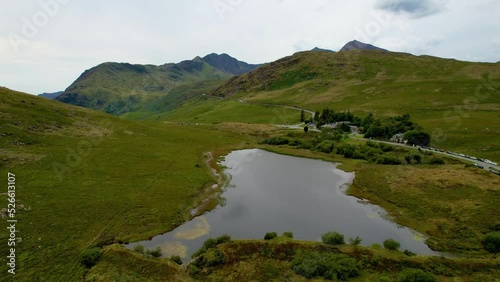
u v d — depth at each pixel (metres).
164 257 46.88
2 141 84.12
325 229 57.31
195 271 41.59
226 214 63.84
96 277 39.84
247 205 68.56
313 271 40.72
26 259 43.03
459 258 45.03
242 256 44.53
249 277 40.53
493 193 65.62
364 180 82.44
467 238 52.31
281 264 43.12
